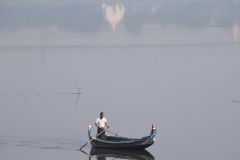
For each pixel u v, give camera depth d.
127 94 154.00
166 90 157.75
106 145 101.31
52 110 136.25
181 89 158.50
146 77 180.50
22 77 190.50
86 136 110.44
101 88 164.50
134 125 117.12
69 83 174.88
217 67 195.75
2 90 167.38
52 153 97.88
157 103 140.38
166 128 114.00
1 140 106.88
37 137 109.38
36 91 163.88
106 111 132.62
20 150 100.12
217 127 113.81
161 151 98.12
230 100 141.62
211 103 138.62
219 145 100.94
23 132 113.88
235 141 103.12
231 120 119.75
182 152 96.75
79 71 197.88
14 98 154.50
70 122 122.56
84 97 152.12
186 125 116.25
